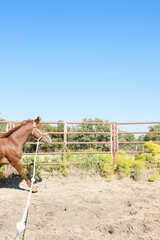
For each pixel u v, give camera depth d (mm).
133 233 3842
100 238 3668
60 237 3666
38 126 6879
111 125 9281
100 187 7395
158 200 5805
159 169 9203
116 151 9266
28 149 15992
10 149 6402
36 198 6078
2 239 3646
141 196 6207
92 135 21438
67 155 9000
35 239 3645
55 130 24375
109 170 8594
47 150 19234
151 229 3982
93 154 9797
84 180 8227
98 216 4664
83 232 3900
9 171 8195
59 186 7496
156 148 9141
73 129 23188
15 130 6621
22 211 4926
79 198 6098
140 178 8344
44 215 4707
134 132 9305
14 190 6996
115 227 4043
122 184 7777
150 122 9211
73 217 4605
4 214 4762
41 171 8914
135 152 9375
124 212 4926
